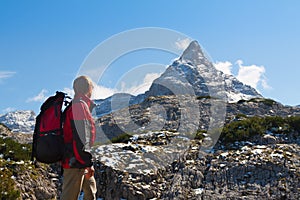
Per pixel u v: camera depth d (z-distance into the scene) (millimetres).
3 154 14297
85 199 6305
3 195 11094
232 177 14398
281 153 15734
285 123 18984
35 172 13938
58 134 5523
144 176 14641
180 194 13539
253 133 18125
